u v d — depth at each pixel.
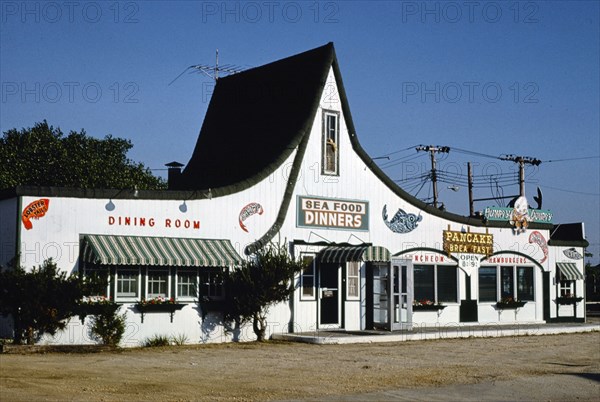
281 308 26.72
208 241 24.80
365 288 29.00
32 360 18.72
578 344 27.06
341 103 28.78
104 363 18.70
